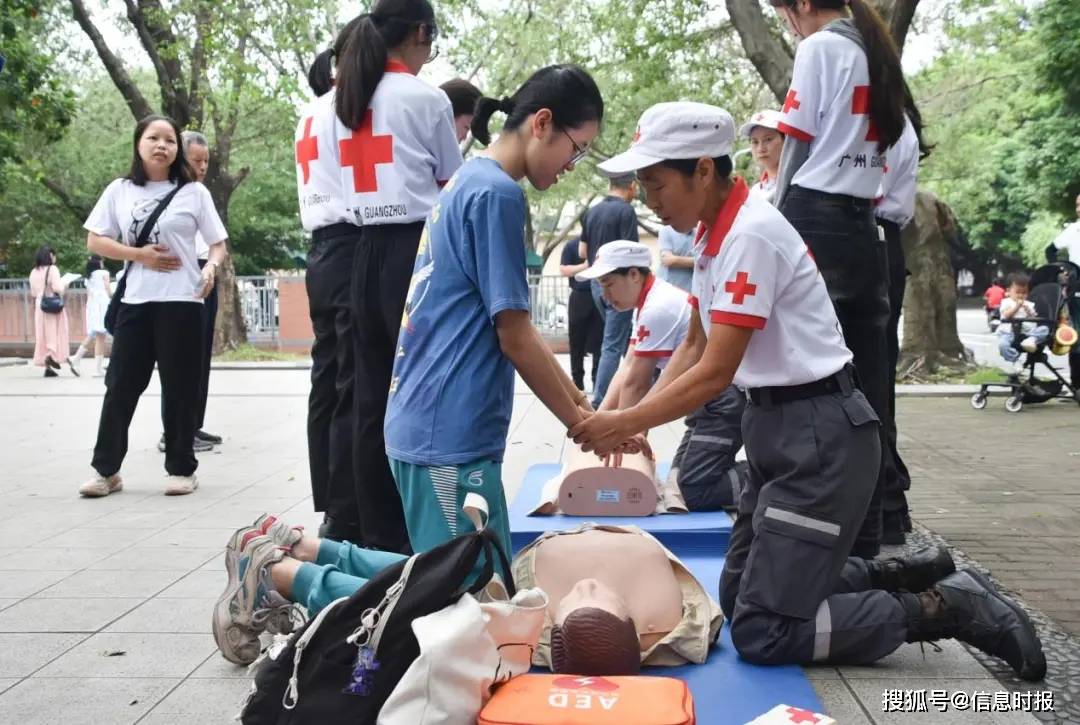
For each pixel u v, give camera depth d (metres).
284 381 13.88
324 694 2.44
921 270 12.35
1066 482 6.17
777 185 4.15
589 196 30.38
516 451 7.34
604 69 19.45
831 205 3.98
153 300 5.88
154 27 17.72
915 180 4.70
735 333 3.04
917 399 10.75
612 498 4.82
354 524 4.12
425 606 2.43
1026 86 22.83
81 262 28.52
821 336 3.13
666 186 3.11
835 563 3.09
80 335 19.94
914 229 12.40
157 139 6.00
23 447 7.93
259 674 2.52
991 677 3.08
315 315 4.29
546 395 2.93
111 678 3.12
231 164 28.70
